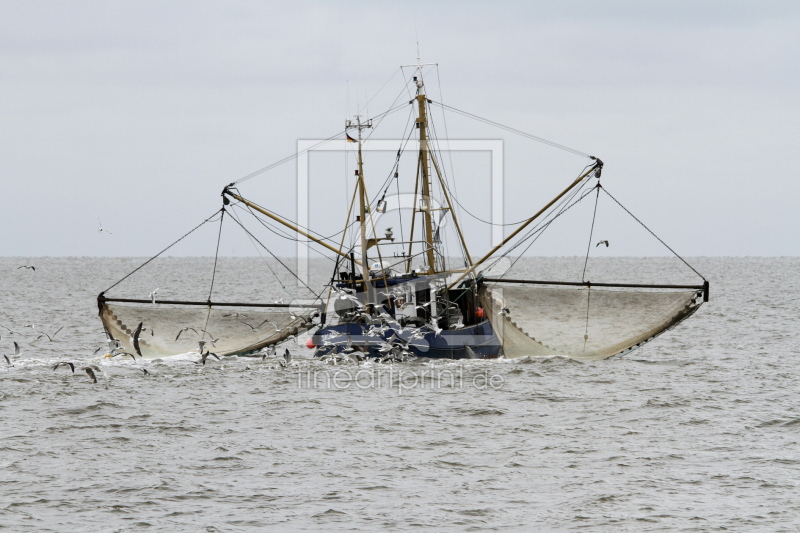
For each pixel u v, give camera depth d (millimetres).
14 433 136625
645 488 113062
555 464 122688
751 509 105875
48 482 115312
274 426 142125
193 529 101188
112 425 141875
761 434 136500
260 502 109000
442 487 114062
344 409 153375
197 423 143625
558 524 102500
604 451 128375
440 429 140500
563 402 158375
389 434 137625
